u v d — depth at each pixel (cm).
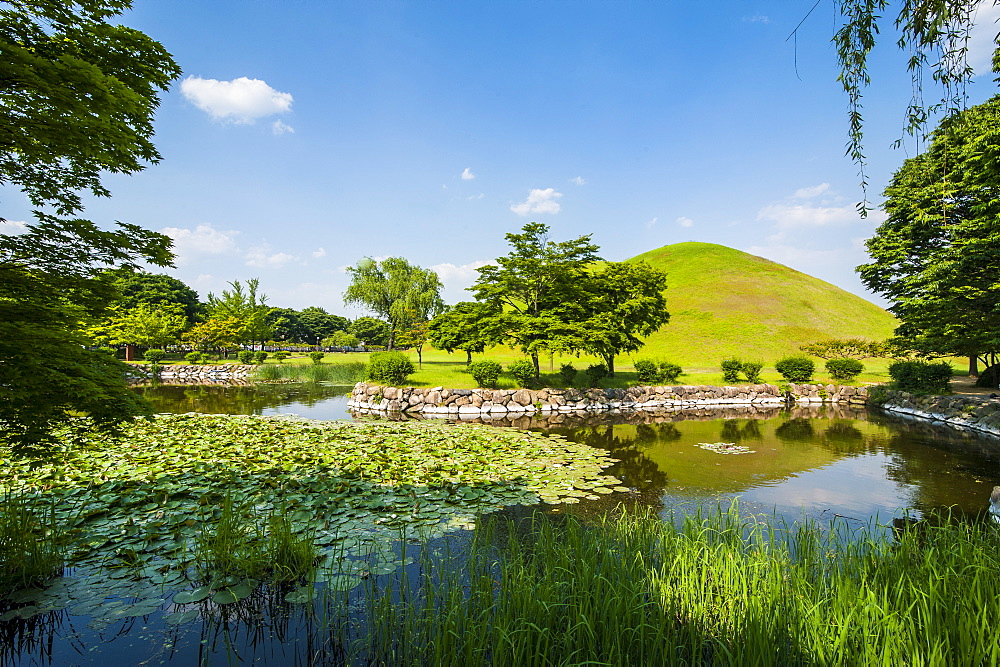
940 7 353
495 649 352
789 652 343
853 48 404
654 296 2594
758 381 2483
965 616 330
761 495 809
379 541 575
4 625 403
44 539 489
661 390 2177
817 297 4928
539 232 2044
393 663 360
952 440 1315
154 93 504
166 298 5669
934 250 1847
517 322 2009
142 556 512
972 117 412
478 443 1158
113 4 471
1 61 343
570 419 1752
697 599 403
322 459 913
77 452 891
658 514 701
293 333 8794
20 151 398
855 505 758
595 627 371
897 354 3022
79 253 450
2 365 372
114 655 372
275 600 447
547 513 700
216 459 891
